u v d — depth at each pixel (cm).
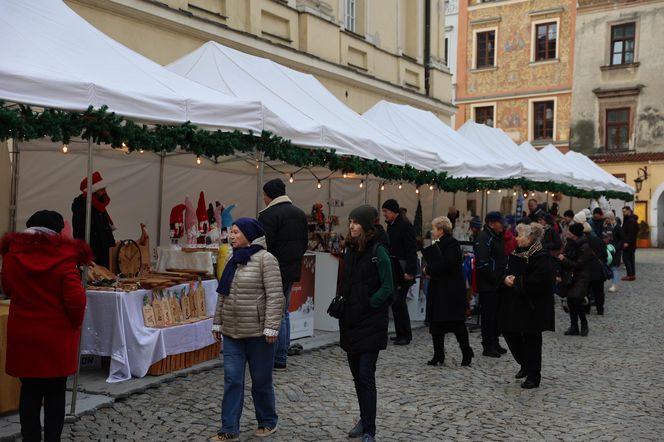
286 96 942
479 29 3662
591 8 3362
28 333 438
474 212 1667
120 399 611
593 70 3366
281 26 1505
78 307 443
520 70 3562
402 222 906
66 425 541
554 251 1187
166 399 619
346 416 596
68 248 449
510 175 1375
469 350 808
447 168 1158
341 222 1426
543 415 620
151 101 615
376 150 971
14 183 865
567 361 859
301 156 817
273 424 540
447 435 557
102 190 800
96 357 704
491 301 864
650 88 3222
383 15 1927
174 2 1212
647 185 3203
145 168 1041
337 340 910
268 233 705
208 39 1280
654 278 1914
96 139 571
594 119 3366
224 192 1227
